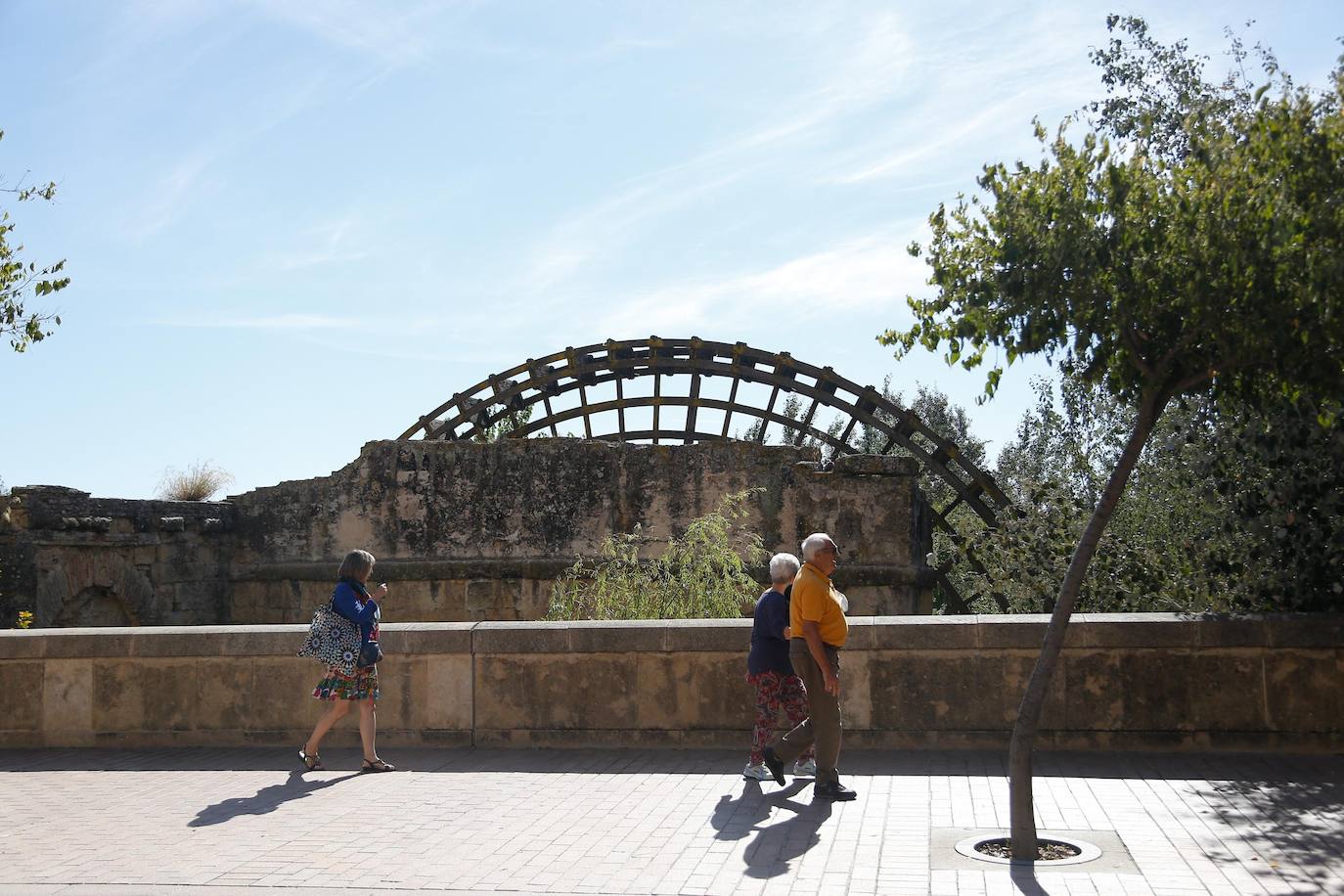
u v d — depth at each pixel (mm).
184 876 6160
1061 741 9086
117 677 10500
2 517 18812
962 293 6934
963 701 9297
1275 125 6590
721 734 9594
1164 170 7094
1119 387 7070
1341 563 9742
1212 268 6496
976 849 6379
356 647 9000
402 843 6758
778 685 8234
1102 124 20172
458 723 9930
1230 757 8688
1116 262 6613
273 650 10297
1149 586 13320
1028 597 14109
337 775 8891
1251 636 8852
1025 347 6785
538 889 5805
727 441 21625
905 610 20906
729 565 14055
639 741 9695
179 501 22438
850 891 5625
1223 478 10680
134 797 8281
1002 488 26047
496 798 7918
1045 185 6824
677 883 5836
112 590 20672
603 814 7379
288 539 23438
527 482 22172
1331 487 9789
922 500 22984
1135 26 20562
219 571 23422
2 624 18500
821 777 7609
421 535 22484
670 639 9672
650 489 21719
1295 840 6289
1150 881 5633
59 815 7746
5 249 12258
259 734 10266
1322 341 6539
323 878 6066
